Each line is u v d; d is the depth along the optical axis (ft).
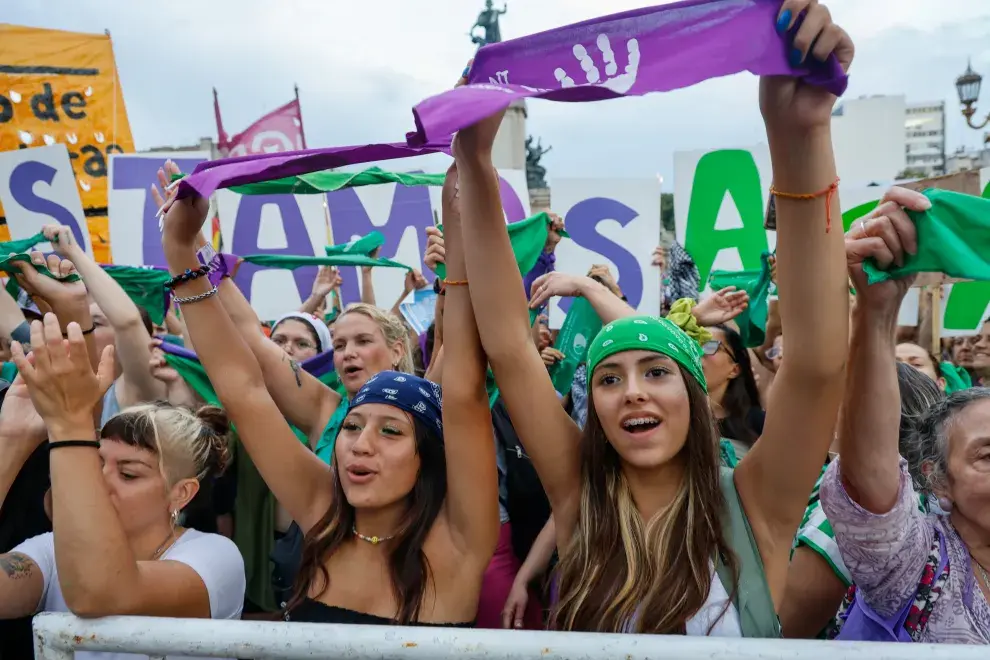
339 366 10.52
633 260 15.19
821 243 5.11
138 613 5.70
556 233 10.91
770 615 5.67
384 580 6.75
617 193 15.20
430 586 6.64
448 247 6.59
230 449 9.63
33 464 8.07
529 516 9.36
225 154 49.16
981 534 5.77
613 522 6.15
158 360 11.03
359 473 6.66
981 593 5.65
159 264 16.25
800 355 5.36
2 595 6.47
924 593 5.62
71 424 5.61
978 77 25.99
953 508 5.91
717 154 15.48
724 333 10.82
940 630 5.56
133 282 12.95
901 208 5.23
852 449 5.68
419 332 14.01
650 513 6.24
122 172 16.19
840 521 5.73
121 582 5.49
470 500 6.58
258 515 10.09
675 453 6.05
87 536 5.40
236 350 7.25
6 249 10.39
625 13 4.62
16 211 15.31
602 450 6.32
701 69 4.53
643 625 5.72
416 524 6.76
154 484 7.02
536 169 76.43
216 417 9.74
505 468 9.44
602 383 6.21
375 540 6.83
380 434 6.74
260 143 27.89
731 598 5.73
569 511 6.58
